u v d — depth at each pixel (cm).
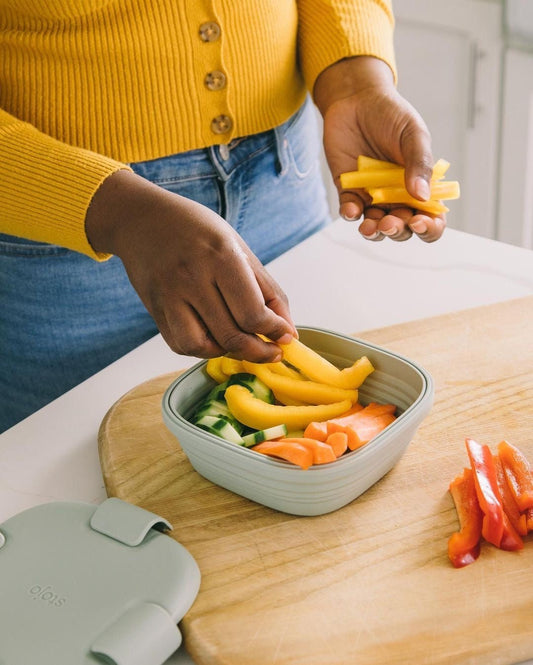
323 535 76
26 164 87
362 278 117
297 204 128
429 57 193
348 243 125
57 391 122
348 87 110
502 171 199
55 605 67
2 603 68
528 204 200
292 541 75
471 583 70
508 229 207
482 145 198
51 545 73
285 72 112
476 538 73
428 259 120
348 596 69
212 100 105
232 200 115
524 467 79
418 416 78
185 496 81
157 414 92
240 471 76
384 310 110
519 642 64
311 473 73
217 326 76
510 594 68
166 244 76
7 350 121
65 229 86
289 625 67
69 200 84
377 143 106
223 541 76
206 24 99
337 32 111
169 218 77
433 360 99
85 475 88
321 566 72
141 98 102
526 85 183
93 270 112
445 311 109
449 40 187
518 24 174
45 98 101
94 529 75
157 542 73
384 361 86
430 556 73
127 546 73
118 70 99
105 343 119
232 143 112
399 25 193
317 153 134
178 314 76
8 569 71
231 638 66
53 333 117
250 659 64
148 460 86
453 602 68
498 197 204
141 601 67
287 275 118
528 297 109
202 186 112
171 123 104
